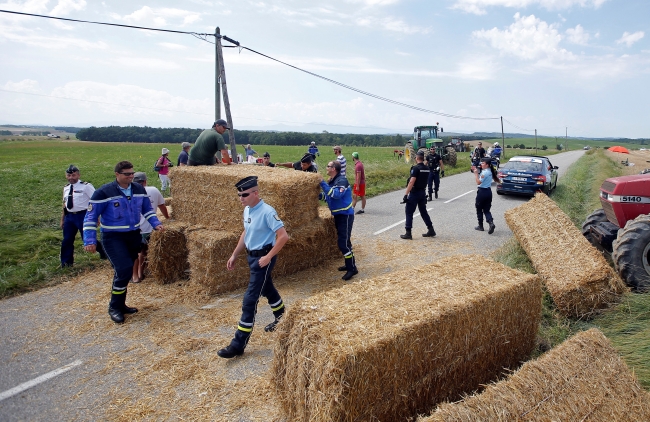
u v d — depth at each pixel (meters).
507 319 3.58
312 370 2.71
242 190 4.13
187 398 3.55
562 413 2.51
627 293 4.53
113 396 3.60
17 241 8.16
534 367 2.82
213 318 5.07
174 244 6.30
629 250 4.92
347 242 6.33
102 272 6.79
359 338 2.71
